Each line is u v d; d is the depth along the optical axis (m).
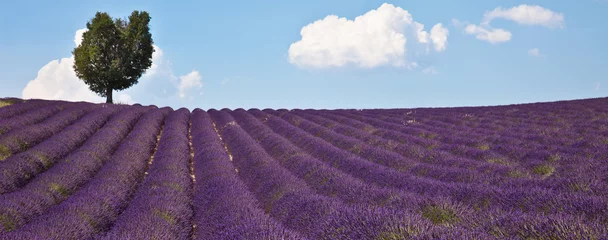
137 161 11.88
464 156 11.39
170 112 29.14
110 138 14.91
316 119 22.08
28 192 7.83
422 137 15.45
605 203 4.62
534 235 3.84
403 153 12.03
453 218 5.08
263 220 5.62
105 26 35.25
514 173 8.57
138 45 36.94
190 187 9.80
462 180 8.16
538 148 11.73
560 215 4.04
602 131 13.36
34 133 14.12
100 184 8.88
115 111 23.97
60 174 9.45
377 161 11.09
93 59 34.69
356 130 16.73
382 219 4.45
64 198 8.37
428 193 6.95
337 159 11.20
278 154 12.95
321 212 5.81
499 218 4.34
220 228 5.95
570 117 17.83
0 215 6.24
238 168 12.05
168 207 7.09
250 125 20.66
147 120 20.89
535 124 16.73
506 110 22.14
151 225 6.03
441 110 25.27
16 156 10.59
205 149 13.66
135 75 37.38
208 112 33.25
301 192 7.37
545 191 5.50
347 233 4.53
